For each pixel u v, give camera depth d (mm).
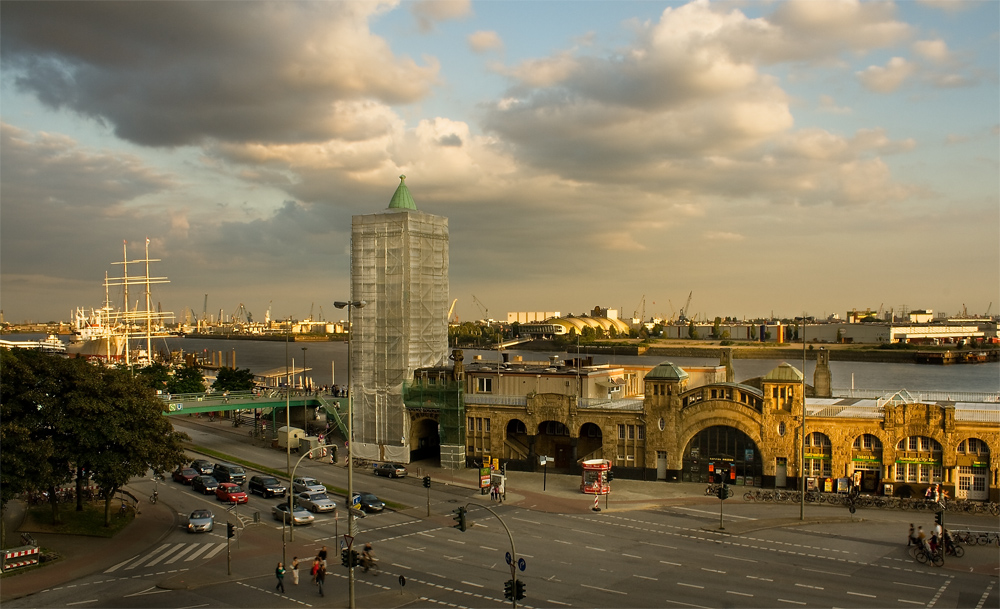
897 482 90500
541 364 124938
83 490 90438
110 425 75188
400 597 57688
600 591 58344
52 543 73188
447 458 113750
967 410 88438
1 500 68500
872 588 58312
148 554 70125
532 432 109688
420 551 70438
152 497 90062
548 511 86000
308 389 165875
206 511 80500
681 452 101062
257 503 90188
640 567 64438
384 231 122750
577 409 106750
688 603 55500
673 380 101188
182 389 181375
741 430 97312
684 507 87062
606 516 83375
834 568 63406
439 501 91750
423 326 124375
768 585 59281
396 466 107000
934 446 89438
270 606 56156
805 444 94875
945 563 64438
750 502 88875
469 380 119188
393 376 120812
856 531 75250
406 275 121062
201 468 106062
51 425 74500
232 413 164000
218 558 68812
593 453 107188
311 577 63125
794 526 77625
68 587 60750
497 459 107562
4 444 69125
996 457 86188
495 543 72812
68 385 75688
